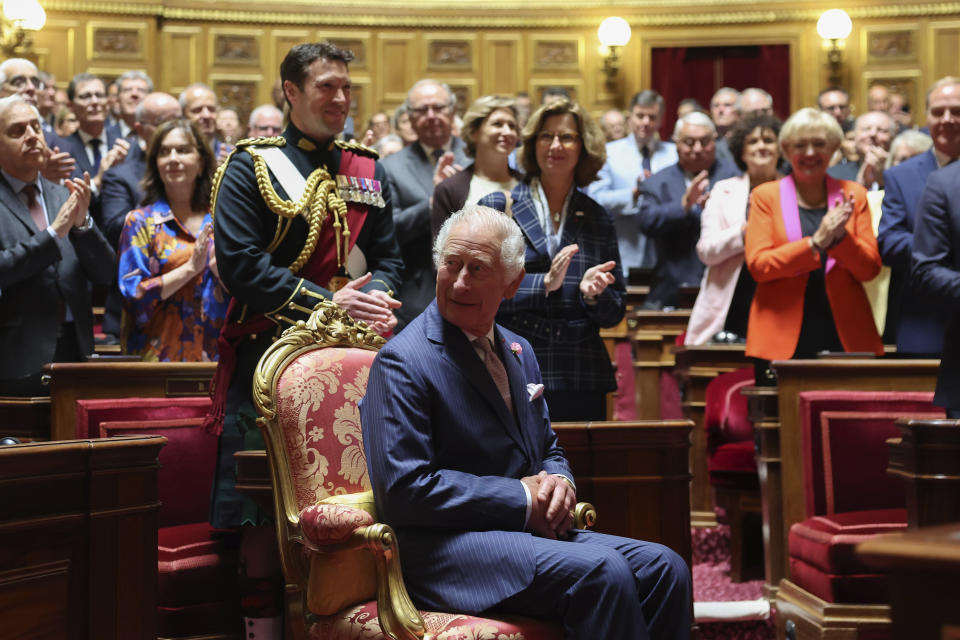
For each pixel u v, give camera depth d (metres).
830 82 11.34
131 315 4.21
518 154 3.61
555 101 3.50
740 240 4.78
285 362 2.63
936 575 1.20
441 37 11.56
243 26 11.36
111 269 4.31
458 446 2.41
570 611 2.24
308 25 11.45
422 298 4.47
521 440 2.50
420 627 2.21
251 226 2.97
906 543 1.22
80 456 2.50
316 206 3.05
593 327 3.45
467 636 2.19
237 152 3.05
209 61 11.29
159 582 3.10
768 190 4.20
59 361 4.16
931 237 3.28
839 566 3.09
